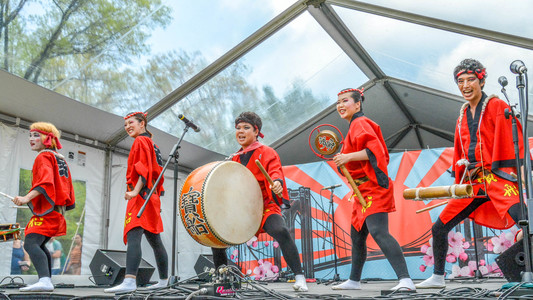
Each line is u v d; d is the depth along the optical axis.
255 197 2.96
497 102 2.72
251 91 5.93
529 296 1.80
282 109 6.41
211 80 5.47
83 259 5.32
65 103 4.86
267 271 5.72
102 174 5.69
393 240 2.66
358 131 2.83
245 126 3.18
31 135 3.49
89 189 5.48
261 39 5.21
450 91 6.18
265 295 2.36
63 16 4.03
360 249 3.10
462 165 2.85
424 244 5.23
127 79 4.93
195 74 5.27
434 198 2.71
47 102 4.75
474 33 4.80
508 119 2.65
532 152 4.94
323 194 5.79
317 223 5.73
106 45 4.48
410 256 5.26
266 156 3.06
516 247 2.50
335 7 5.11
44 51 4.22
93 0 4.02
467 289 2.28
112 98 5.05
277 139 7.02
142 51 4.73
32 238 3.25
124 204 5.95
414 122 7.91
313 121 6.89
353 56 5.92
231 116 6.13
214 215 2.73
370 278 5.26
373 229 2.72
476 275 4.77
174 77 5.18
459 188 2.58
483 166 2.72
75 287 4.54
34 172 3.41
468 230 5.09
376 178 2.72
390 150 8.54
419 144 8.41
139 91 5.13
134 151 3.35
